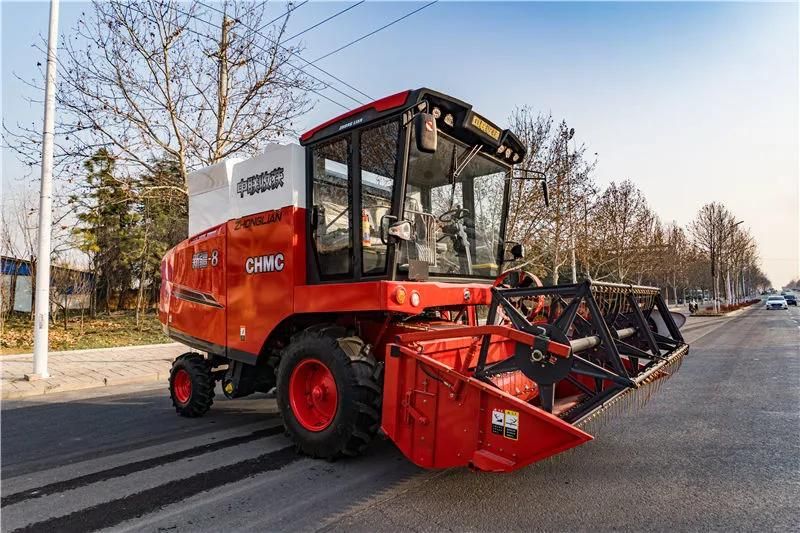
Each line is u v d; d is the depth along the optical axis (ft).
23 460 14.87
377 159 13.93
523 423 9.91
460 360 13.64
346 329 14.51
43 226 30.07
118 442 16.67
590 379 14.19
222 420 19.63
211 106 47.62
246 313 16.71
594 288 11.86
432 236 14.70
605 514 10.37
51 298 49.83
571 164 61.57
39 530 10.13
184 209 51.62
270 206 16.07
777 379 26.40
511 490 11.65
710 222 122.31
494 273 17.71
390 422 11.98
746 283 269.44
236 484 12.41
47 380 29.19
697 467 13.14
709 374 28.58
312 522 10.19
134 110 44.83
